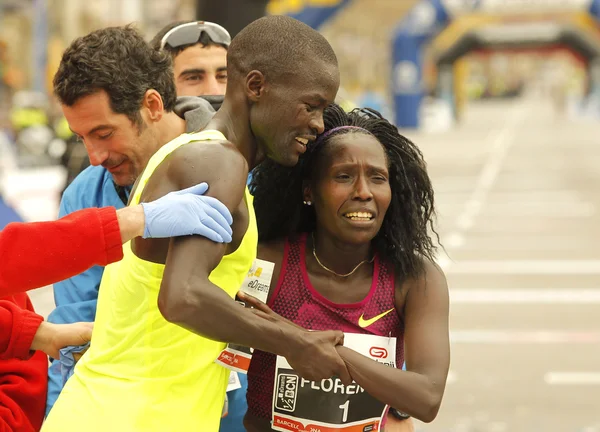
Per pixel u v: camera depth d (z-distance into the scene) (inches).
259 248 307.3
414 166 310.2
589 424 674.8
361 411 294.8
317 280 300.5
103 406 265.7
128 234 255.9
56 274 260.2
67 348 321.4
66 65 304.2
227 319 246.5
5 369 319.0
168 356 266.2
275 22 270.1
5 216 784.9
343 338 271.0
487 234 1507.1
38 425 324.8
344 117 309.7
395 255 303.9
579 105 6865.2
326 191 291.1
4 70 3299.7
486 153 3107.8
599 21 4724.4
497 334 924.6
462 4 4296.3
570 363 824.9
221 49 430.6
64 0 4525.1
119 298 274.7
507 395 744.3
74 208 360.8
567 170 2498.8
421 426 676.7
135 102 307.6
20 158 2393.0
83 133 309.4
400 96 4463.6
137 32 319.0
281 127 271.0
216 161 259.1
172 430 264.1
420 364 287.6
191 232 248.2
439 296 302.0
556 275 1196.5
